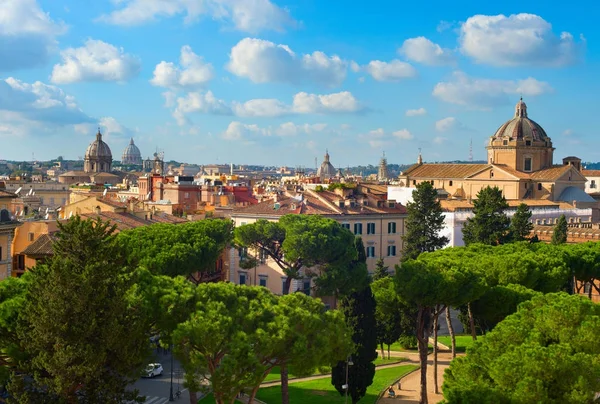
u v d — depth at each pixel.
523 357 51.19
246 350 56.03
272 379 93.25
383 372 99.00
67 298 55.47
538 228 171.62
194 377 57.41
